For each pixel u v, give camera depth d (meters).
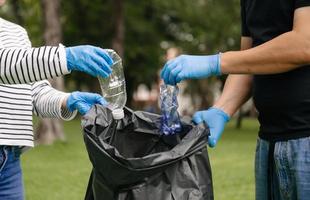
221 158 18.66
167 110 4.34
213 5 36.19
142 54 43.81
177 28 44.00
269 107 4.33
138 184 3.86
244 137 29.50
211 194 4.06
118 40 33.22
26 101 4.66
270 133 4.36
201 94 46.00
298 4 3.99
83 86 47.47
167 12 41.97
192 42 39.53
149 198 3.85
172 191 3.89
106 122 4.29
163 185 3.89
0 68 4.21
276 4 4.20
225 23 35.34
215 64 4.16
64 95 4.94
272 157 4.37
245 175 14.48
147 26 42.59
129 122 4.42
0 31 4.63
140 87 56.78
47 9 22.83
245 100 4.82
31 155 18.83
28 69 4.15
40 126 22.67
